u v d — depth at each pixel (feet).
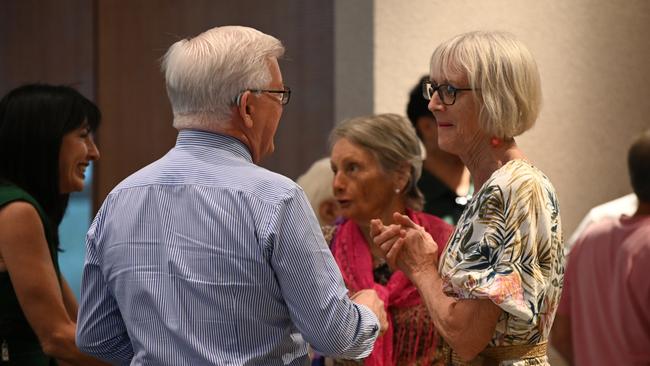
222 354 11.66
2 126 16.80
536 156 24.61
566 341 20.65
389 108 22.24
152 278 11.86
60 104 16.88
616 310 19.19
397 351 15.47
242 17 26.12
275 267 11.66
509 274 11.88
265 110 12.28
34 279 15.78
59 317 15.94
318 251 11.85
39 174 16.76
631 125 26.73
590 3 25.71
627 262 19.01
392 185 16.21
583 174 25.71
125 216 12.17
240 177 11.93
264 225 11.61
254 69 12.09
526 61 12.71
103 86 29.12
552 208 12.37
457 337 12.28
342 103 22.77
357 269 15.97
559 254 12.50
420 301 15.53
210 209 11.80
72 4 30.22
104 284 12.62
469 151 12.99
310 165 24.91
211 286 11.67
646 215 19.35
